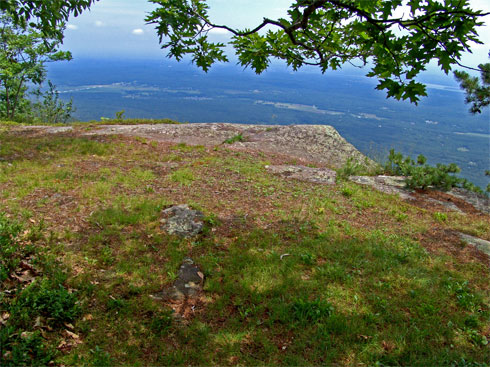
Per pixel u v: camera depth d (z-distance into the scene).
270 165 11.67
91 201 7.10
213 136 16.05
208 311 4.42
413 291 5.08
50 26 3.47
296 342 3.97
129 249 5.52
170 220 6.54
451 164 11.54
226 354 3.76
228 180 9.55
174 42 3.98
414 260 6.09
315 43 4.00
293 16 3.60
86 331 3.86
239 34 3.88
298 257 5.77
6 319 3.70
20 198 6.88
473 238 7.43
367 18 3.17
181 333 3.98
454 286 5.42
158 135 15.20
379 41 3.17
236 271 5.25
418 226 7.78
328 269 5.44
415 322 4.51
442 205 9.61
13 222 5.64
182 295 4.67
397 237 7.02
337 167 13.29
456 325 4.55
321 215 7.73
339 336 4.10
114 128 15.88
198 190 8.59
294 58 4.16
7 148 10.60
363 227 7.40
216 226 6.66
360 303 4.77
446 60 2.97
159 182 8.85
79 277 4.67
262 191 8.93
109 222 6.27
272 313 4.41
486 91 8.20
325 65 4.08
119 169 9.57
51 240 5.43
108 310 4.21
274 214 7.54
